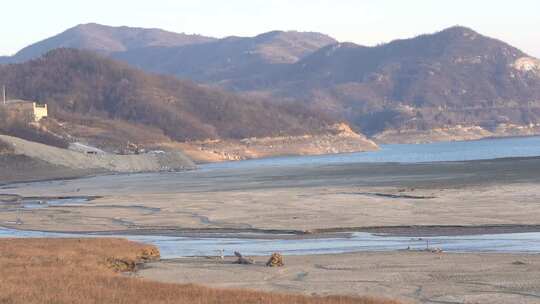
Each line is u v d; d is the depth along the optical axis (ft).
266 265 183.11
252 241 239.91
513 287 146.92
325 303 127.65
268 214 310.45
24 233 287.69
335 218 286.05
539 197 322.34
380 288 151.33
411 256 189.16
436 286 151.02
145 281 152.05
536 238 217.97
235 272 175.01
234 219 299.99
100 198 445.78
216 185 522.47
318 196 383.86
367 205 327.26
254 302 128.26
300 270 175.32
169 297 132.36
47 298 129.39
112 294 134.21
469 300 138.21
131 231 282.36
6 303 125.59
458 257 184.34
